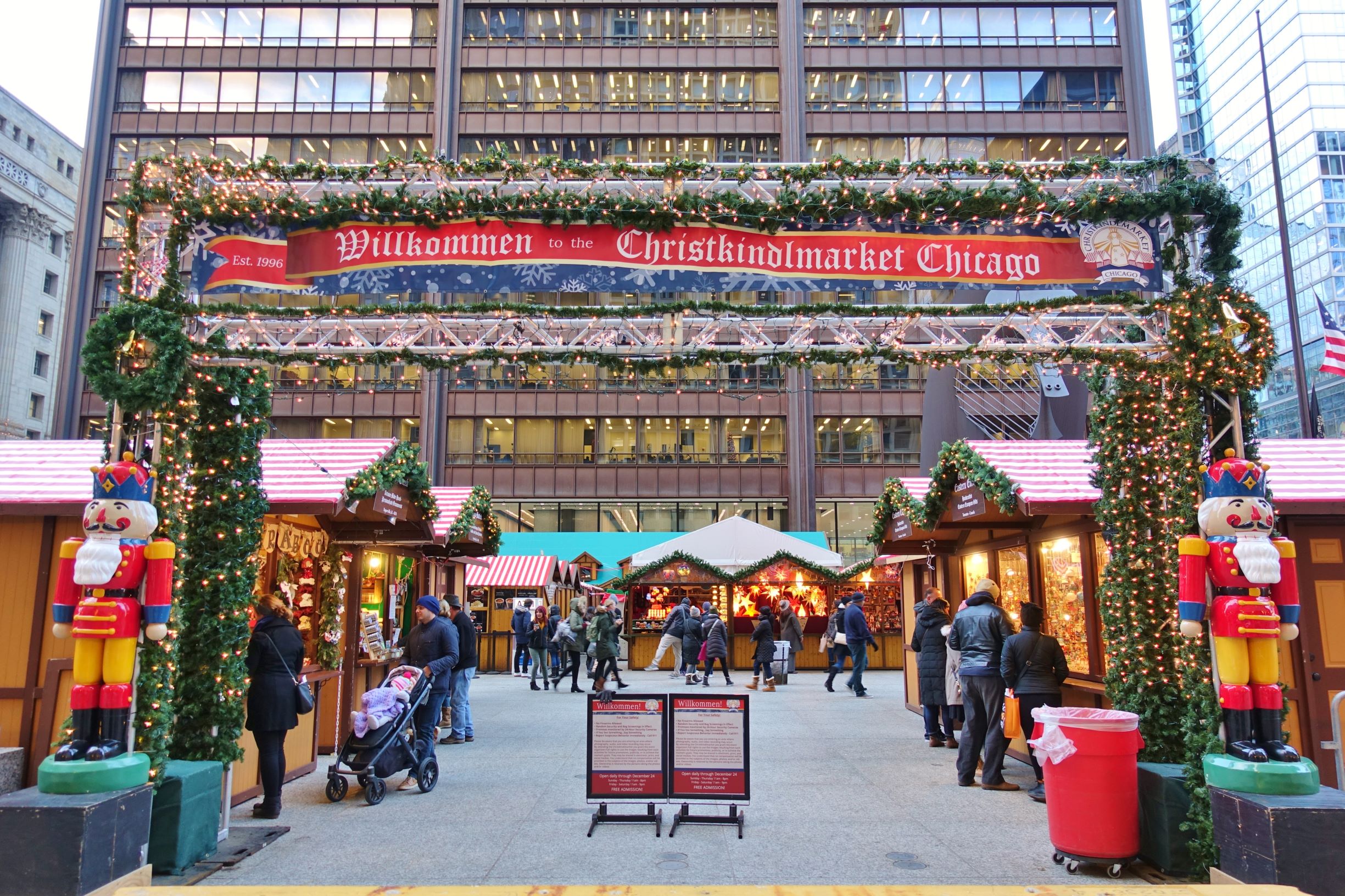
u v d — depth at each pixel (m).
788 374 36.22
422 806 7.45
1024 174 6.84
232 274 6.86
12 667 7.14
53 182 62.91
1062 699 9.12
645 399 36.12
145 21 38.16
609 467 35.81
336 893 4.09
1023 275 6.93
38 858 4.76
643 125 38.31
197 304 6.71
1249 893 4.12
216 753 6.40
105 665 5.43
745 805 7.42
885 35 38.94
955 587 12.41
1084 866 5.74
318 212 6.77
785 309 7.21
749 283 6.93
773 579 21.77
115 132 37.44
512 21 38.88
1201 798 5.52
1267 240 96.19
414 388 35.78
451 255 6.90
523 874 5.64
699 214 6.88
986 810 7.28
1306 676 7.77
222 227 6.88
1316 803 4.92
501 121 38.16
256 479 7.05
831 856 6.00
